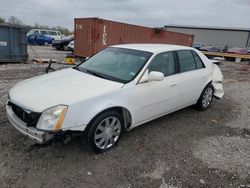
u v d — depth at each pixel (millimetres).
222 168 3430
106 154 3574
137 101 3811
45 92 3281
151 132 4398
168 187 2977
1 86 6848
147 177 3131
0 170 3039
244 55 22984
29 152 3443
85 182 2957
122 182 3008
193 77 4949
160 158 3574
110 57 4477
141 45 4844
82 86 3486
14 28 11867
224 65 18797
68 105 3031
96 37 13781
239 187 3062
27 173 3031
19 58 12367
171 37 19141
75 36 15172
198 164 3488
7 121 4320
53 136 2984
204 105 5684
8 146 3545
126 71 3977
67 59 12961
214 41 51531
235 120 5367
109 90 3459
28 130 3041
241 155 3820
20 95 3297
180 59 4746
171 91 4410
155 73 3803
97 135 3451
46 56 16938
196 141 4199
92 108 3250
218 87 5969
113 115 3545
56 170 3127
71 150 3582
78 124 3143
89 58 4820
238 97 7449
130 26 15359
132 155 3598
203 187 3021
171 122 4949
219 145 4113
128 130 4000
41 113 2947
